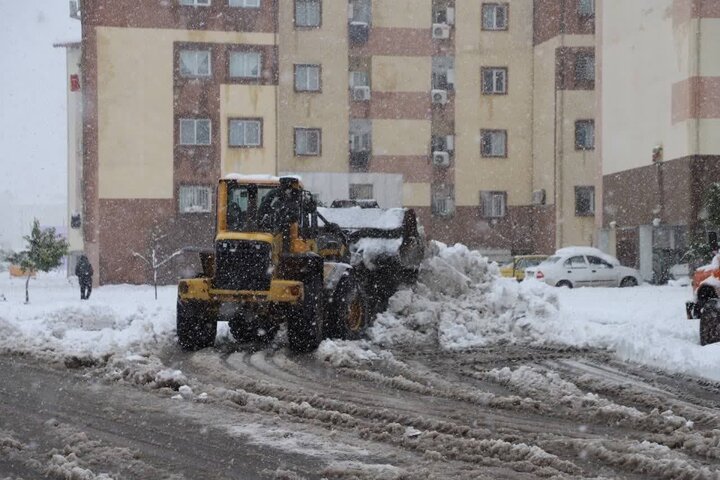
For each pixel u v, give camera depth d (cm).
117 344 1414
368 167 4581
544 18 4597
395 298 1638
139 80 4150
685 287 3198
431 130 4650
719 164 3341
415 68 4625
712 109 3334
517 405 903
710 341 1344
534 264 3759
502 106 4706
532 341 1520
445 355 1366
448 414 867
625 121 3812
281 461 689
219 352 1380
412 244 1698
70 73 5622
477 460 677
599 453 693
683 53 3378
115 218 4141
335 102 4531
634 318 1830
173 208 4172
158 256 4150
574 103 4500
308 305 1357
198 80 4188
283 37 4497
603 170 4012
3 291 3612
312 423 820
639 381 1082
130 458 703
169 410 886
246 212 1426
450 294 1708
